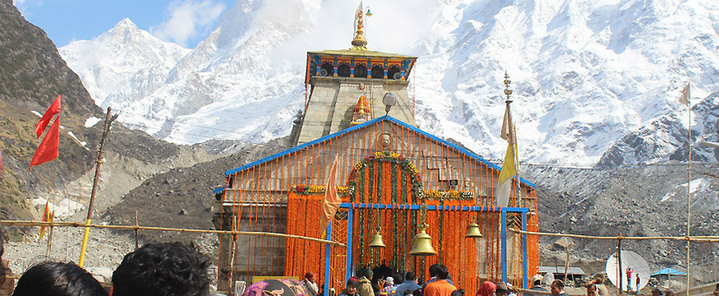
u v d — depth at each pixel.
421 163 40.56
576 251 144.62
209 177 173.50
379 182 39.28
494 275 38.28
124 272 6.87
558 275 75.00
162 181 169.38
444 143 40.88
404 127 41.16
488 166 40.53
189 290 6.94
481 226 38.88
